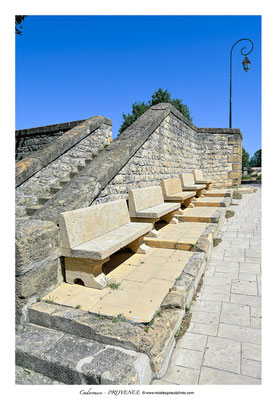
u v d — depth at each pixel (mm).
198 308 3125
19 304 2674
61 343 2354
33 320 2699
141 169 5688
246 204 9211
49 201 3518
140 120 6324
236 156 12289
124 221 4355
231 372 2189
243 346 2473
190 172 10344
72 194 3570
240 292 3459
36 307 2709
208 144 12086
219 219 6238
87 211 3426
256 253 4773
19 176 5086
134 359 2086
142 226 4191
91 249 2992
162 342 2225
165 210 5211
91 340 2381
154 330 2338
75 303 2789
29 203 5324
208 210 7348
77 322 2453
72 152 6586
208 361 2314
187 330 2727
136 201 4980
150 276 3492
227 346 2482
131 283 3289
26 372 2246
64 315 2543
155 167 6535
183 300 2844
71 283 3246
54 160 5992
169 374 2188
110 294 2992
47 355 2184
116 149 4973
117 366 2016
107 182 4223
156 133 6574
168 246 4664
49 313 2598
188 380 2121
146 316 2518
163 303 2746
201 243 4504
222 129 12094
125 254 4422
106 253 2992
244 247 5102
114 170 4445
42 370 2197
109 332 2322
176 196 6578
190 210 7453
